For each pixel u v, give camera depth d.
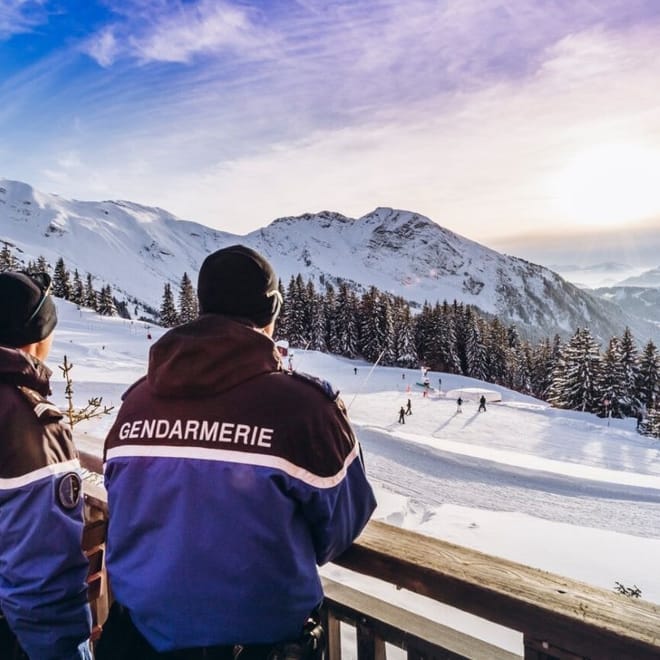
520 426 29.83
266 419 1.17
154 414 1.26
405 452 20.17
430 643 1.48
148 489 1.21
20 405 1.38
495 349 64.69
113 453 1.30
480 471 18.00
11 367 1.40
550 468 18.28
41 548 1.33
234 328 1.25
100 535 1.88
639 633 1.03
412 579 1.36
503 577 1.26
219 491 1.15
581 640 1.10
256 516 1.13
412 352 62.22
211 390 1.21
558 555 9.03
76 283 82.75
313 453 1.17
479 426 29.44
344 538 1.28
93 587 1.85
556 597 1.17
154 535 1.20
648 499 15.45
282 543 1.14
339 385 43.72
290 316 64.25
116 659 1.25
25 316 1.54
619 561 8.68
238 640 1.15
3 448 1.32
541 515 14.30
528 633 1.19
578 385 42.53
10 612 1.33
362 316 65.00
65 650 1.37
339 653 1.71
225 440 1.17
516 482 17.00
